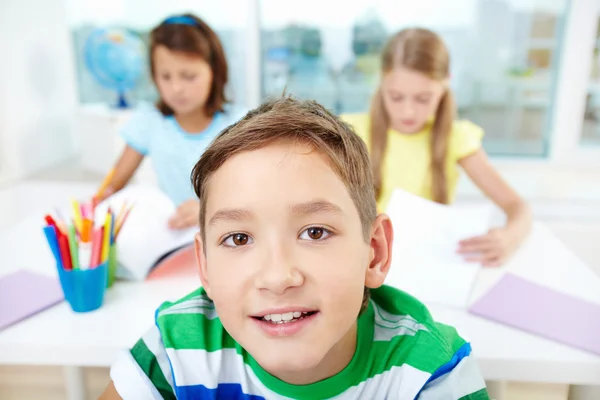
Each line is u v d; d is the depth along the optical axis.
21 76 1.93
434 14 1.87
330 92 2.00
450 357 0.52
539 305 0.76
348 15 1.91
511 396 1.06
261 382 0.54
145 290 0.83
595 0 1.75
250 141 0.45
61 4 2.14
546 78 1.90
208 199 0.48
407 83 1.18
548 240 1.05
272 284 0.42
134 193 1.01
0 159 1.91
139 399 0.54
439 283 0.83
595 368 0.63
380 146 1.31
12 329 0.71
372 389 0.53
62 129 2.21
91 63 1.94
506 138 1.99
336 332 0.45
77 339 0.68
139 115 1.45
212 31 1.33
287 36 1.96
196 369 0.55
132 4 1.94
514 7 1.83
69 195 1.89
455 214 1.03
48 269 0.90
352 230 0.46
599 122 1.92
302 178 0.44
